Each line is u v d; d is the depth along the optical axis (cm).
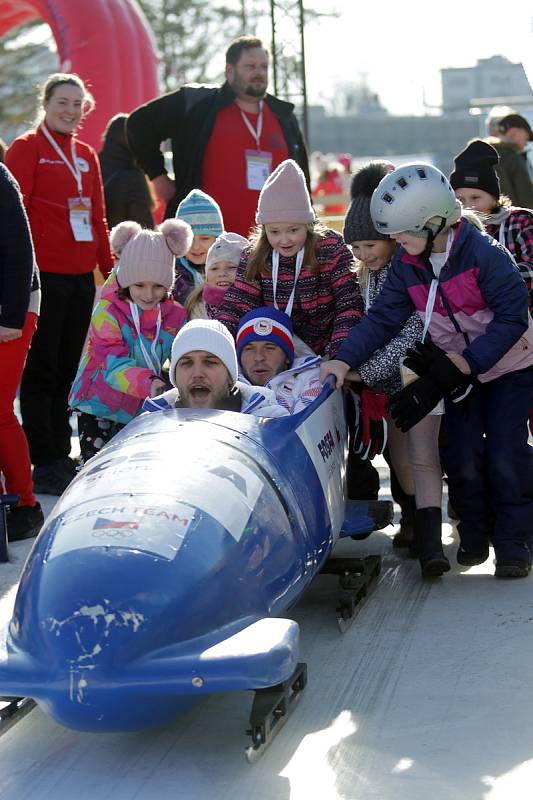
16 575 525
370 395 496
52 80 715
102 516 332
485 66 5212
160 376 540
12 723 360
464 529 503
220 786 314
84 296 736
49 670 305
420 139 5856
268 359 487
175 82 3741
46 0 1408
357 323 507
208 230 655
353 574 476
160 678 303
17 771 330
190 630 315
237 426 391
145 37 1452
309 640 431
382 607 467
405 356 481
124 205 836
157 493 340
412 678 388
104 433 564
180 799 308
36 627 312
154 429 386
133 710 306
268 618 331
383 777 314
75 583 313
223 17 3803
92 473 363
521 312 468
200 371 425
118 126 860
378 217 462
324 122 6053
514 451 490
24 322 547
